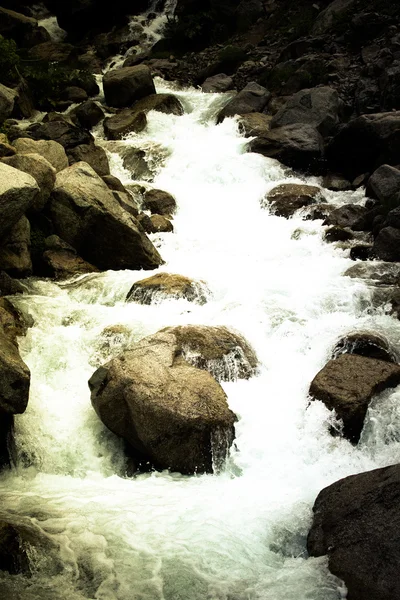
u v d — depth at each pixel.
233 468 6.80
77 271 10.12
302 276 9.84
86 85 18.00
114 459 7.09
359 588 5.14
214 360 7.72
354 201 12.69
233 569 5.37
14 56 16.12
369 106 15.22
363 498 5.66
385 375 7.25
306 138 13.99
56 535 5.60
